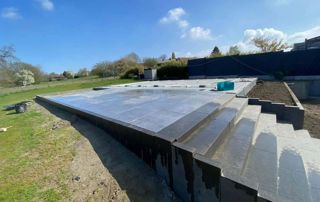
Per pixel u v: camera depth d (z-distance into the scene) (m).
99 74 34.25
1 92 22.61
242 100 6.00
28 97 15.96
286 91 8.32
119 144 3.94
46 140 4.70
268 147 3.52
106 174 3.05
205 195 2.31
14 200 2.63
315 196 2.39
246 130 3.91
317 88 11.79
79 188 2.80
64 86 22.88
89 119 5.40
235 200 2.04
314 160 3.48
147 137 3.09
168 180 2.80
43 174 3.23
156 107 5.37
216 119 4.04
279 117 5.89
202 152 2.56
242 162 2.67
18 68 31.69
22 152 4.18
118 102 6.80
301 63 12.62
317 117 6.95
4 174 3.32
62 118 6.59
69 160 3.59
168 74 20.58
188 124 3.44
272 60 13.69
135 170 3.10
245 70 15.02
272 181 2.49
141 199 2.53
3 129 5.98
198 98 6.20
